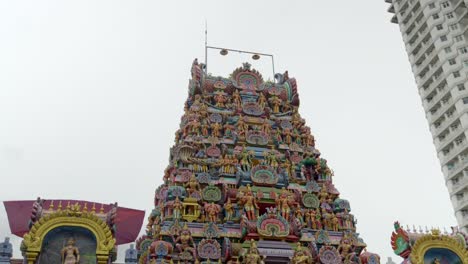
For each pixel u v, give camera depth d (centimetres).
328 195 4241
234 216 3728
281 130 4866
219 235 3512
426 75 8838
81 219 2364
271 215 3538
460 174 7706
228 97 5047
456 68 8181
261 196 3881
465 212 7475
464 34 8444
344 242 3697
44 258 2277
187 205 3681
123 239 2967
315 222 3909
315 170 4500
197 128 4528
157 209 4191
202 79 5088
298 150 4694
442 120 8444
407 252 2925
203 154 4319
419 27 9219
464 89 7969
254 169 4056
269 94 5253
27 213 2705
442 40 8619
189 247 3322
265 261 3281
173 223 3475
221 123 4716
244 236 3453
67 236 2364
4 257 2341
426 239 2927
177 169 4109
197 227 3572
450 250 2927
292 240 3506
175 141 4747
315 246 3553
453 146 7988
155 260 3153
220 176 4075
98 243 2309
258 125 4838
